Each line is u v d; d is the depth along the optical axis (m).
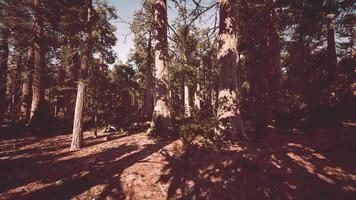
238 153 7.36
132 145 9.26
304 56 17.22
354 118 11.66
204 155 7.30
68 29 10.16
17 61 18.70
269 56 12.36
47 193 5.43
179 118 13.85
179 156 7.35
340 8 9.48
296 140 8.80
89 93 12.22
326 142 8.58
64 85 14.14
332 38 14.82
